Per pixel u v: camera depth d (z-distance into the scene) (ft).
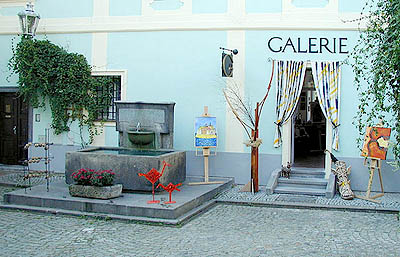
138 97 40.01
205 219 26.94
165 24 38.99
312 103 48.98
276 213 28.40
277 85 36.37
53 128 42.06
